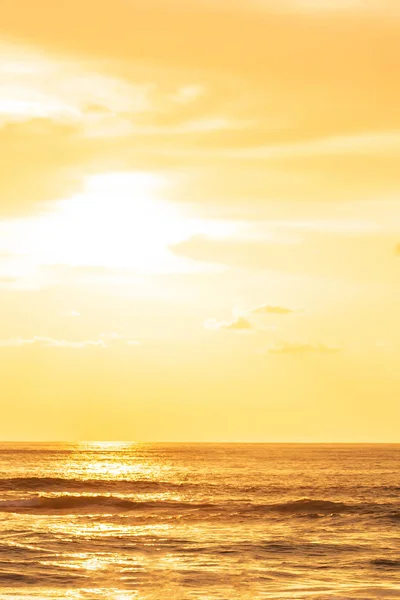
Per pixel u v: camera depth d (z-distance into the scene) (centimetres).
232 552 6344
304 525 8244
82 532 7538
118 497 11281
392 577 5381
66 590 4888
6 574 5328
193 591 4891
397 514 9000
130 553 6266
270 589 4959
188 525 8275
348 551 6444
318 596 4747
